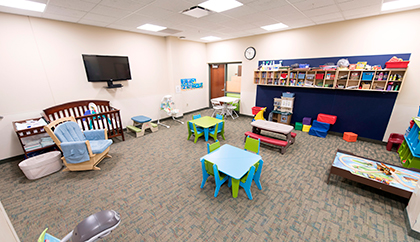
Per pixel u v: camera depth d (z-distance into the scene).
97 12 3.14
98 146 3.20
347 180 2.79
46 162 2.92
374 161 2.68
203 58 6.96
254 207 2.27
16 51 3.24
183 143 4.25
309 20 3.86
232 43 6.12
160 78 5.75
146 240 1.84
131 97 5.11
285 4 2.90
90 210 2.24
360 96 4.13
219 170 2.22
